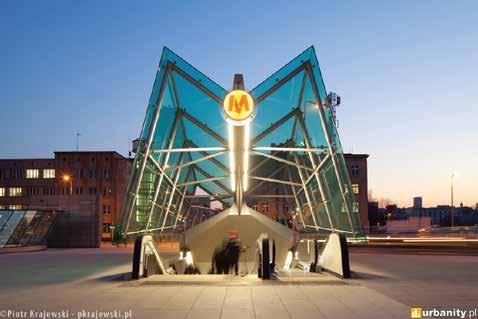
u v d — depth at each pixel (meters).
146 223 24.06
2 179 92.12
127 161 92.44
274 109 21.89
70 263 27.83
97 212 54.00
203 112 21.92
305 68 20.05
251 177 25.55
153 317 9.89
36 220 48.19
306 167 23.56
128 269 23.09
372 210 118.94
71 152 88.06
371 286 14.88
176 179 26.11
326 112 20.58
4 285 16.00
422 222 87.56
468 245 38.41
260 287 14.58
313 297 12.51
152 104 19.97
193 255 24.55
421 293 13.29
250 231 24.56
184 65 19.84
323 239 22.16
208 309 10.78
